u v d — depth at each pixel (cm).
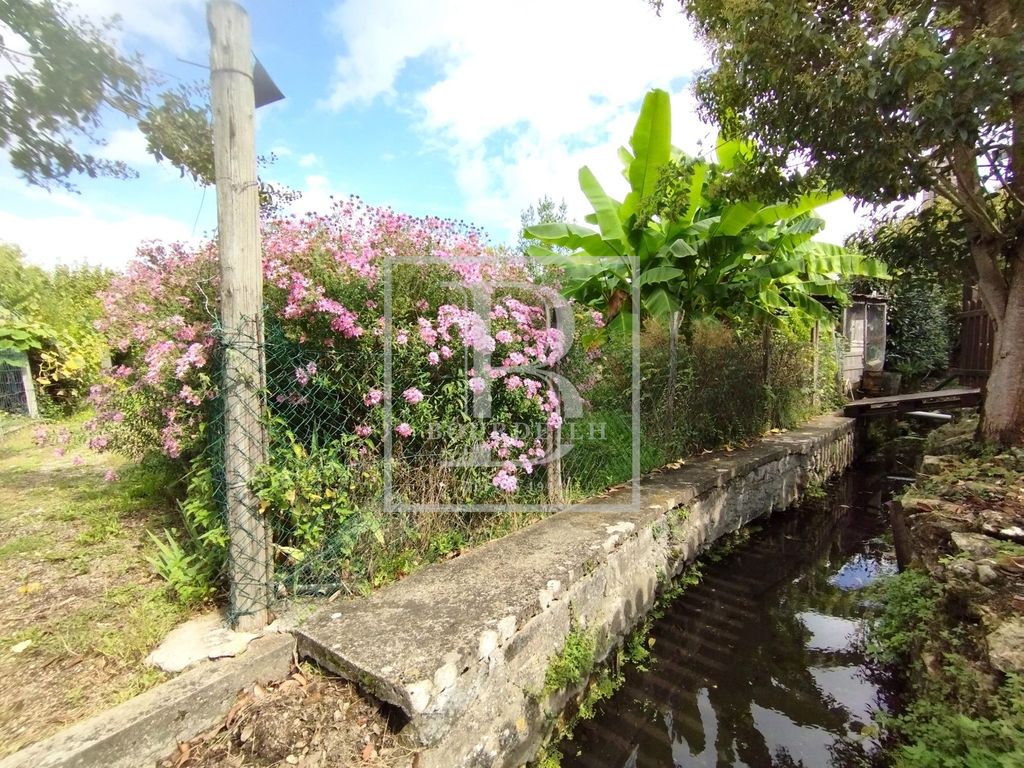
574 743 236
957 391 722
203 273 270
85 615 195
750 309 602
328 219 250
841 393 891
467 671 173
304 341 215
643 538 320
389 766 147
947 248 372
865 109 244
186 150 232
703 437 518
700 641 316
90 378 682
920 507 292
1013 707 153
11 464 447
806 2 253
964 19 252
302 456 201
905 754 184
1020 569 207
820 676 281
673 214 449
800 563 428
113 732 133
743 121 328
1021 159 280
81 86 204
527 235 521
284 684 169
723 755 232
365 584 215
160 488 328
